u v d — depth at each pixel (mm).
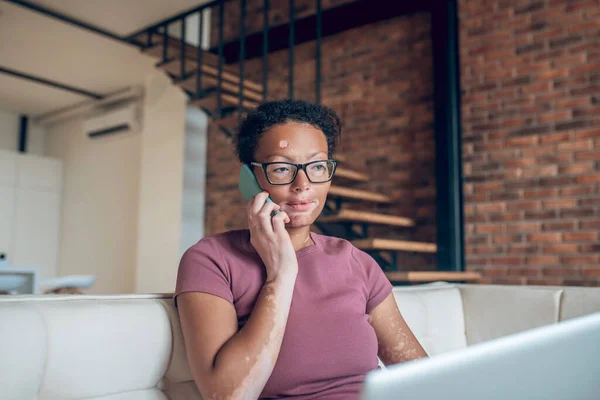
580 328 542
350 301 1029
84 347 833
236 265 983
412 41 4383
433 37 4098
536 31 3734
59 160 7199
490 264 3785
